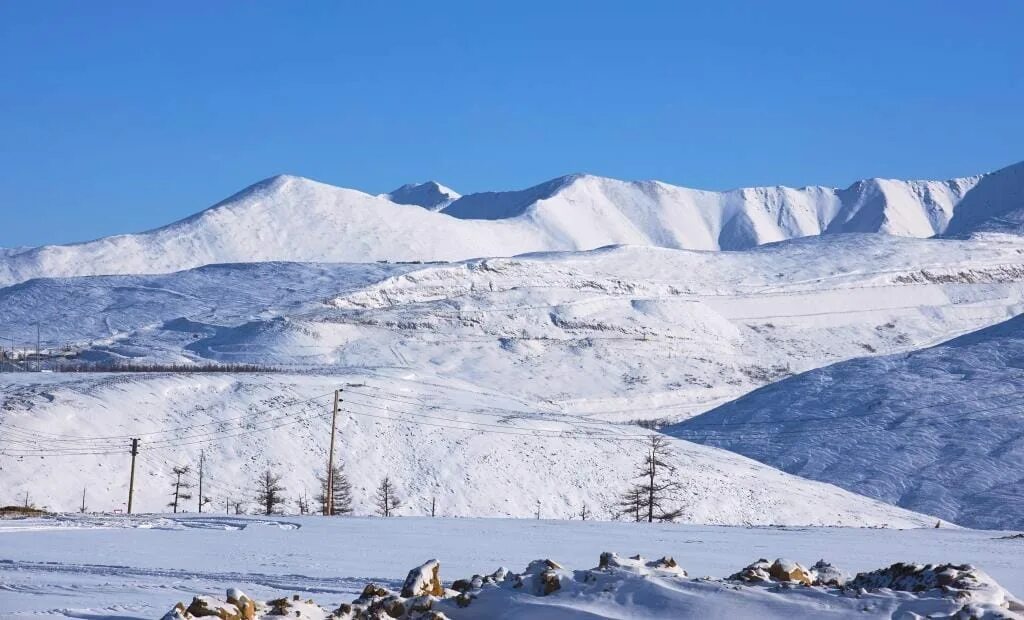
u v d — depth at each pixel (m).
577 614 22.97
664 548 53.16
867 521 131.75
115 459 125.81
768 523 127.44
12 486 114.75
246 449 134.00
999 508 153.38
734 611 22.27
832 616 21.55
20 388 143.00
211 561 43.06
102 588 33.47
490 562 43.88
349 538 55.66
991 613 20.45
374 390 159.50
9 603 29.59
